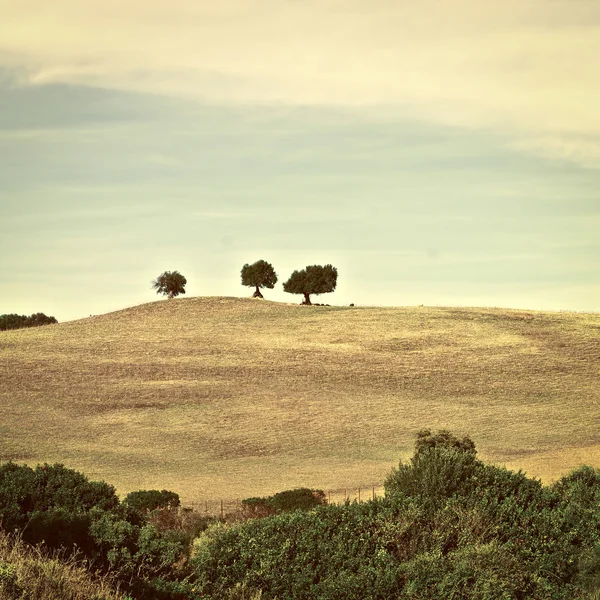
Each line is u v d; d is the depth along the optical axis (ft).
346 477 191.72
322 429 245.65
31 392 283.59
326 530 60.75
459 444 164.35
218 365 330.54
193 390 291.79
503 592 53.88
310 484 183.73
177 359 340.80
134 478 191.72
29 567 41.32
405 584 54.75
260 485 183.21
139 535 60.80
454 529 62.13
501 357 350.64
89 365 326.65
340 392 292.81
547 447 220.84
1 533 49.06
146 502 127.44
